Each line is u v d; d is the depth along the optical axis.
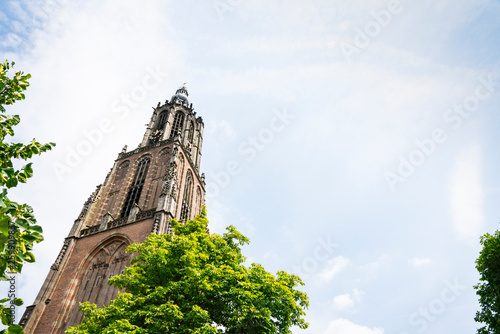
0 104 11.52
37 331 31.20
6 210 6.60
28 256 7.43
